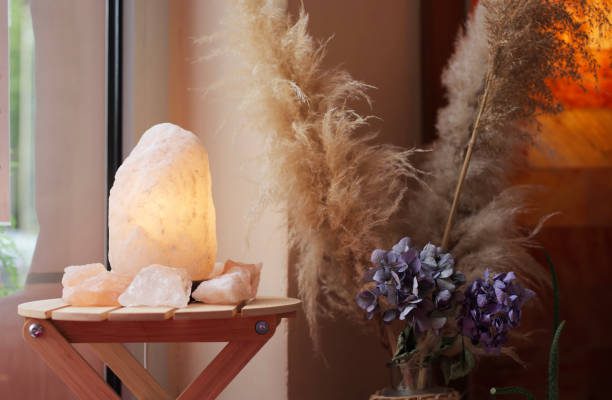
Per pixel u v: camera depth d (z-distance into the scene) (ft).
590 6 4.34
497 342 3.65
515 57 4.23
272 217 5.00
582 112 5.17
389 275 3.67
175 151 3.88
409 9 5.96
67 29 4.98
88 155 5.08
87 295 3.52
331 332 5.20
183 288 3.49
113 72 5.26
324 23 5.21
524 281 5.27
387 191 4.47
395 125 5.79
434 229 4.72
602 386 5.15
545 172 5.27
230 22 4.40
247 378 5.14
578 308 5.21
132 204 3.80
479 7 4.69
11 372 4.55
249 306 3.52
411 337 3.91
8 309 4.55
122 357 4.25
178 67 5.65
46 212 4.81
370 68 5.59
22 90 4.69
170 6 5.59
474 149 4.68
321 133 4.23
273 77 4.22
